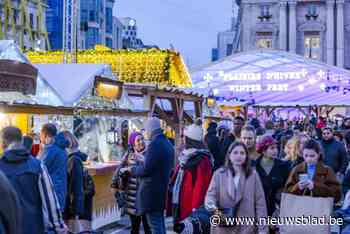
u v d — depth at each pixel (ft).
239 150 17.65
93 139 35.55
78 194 23.73
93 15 244.42
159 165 22.97
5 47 29.07
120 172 26.68
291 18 283.59
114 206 33.12
